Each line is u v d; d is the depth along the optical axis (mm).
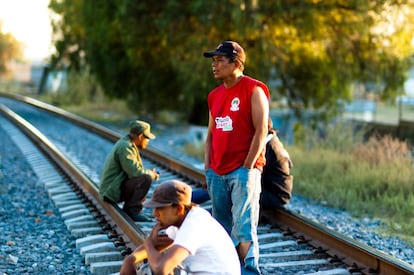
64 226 23734
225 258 12461
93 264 18344
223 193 16500
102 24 77500
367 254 17891
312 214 26594
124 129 68438
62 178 33875
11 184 32438
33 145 49688
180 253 11930
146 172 23766
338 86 64625
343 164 38062
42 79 154250
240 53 15672
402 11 59031
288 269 18438
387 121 69812
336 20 61156
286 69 64125
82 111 97688
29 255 19688
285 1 59438
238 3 57875
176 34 65000
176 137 60906
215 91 16516
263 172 23172
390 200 28781
